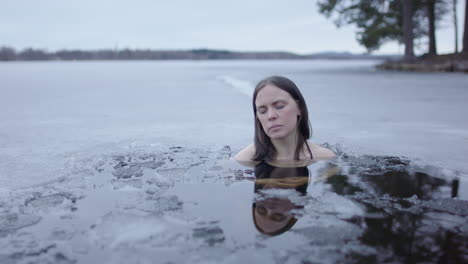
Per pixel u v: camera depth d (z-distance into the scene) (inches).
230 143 128.1
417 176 82.4
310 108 228.7
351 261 43.3
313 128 157.8
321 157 103.3
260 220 56.3
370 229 52.6
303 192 70.5
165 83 489.1
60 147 121.7
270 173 86.1
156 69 1090.7
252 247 47.3
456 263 42.5
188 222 56.2
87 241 51.1
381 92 332.5
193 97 308.2
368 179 80.1
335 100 272.8
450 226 53.5
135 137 140.3
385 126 161.3
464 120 177.0
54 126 166.9
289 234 50.9
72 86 437.7
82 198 69.9
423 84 423.8
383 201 64.6
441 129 153.1
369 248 46.6
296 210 60.4
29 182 82.0
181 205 64.1
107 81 532.4
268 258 44.4
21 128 162.6
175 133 148.9
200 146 122.7
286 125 95.3
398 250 45.9
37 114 208.7
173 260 44.8
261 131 102.6
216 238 50.2
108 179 83.2
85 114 209.5
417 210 59.9
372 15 1075.9
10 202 68.3
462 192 70.5
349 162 97.3
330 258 44.1
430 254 44.7
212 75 691.4
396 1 1062.4
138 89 394.9
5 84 468.8
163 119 189.0
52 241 51.4
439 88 367.2
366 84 434.6
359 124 168.1
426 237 49.4
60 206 65.7
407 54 1004.6
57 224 57.4
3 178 85.1
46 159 104.7
